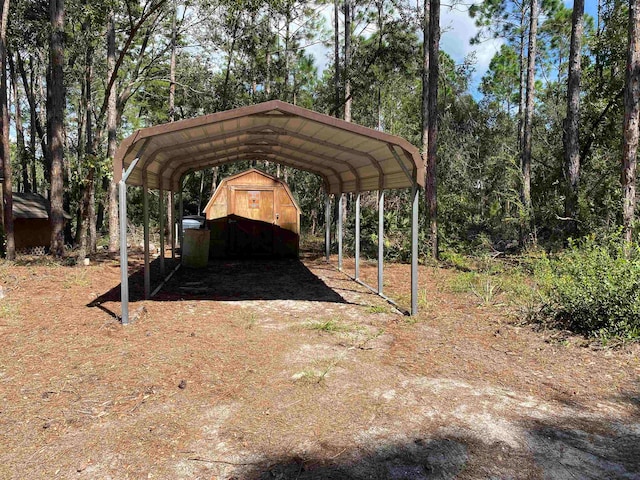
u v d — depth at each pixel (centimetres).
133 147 592
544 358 472
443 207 1552
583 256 696
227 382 404
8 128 1240
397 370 440
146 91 2445
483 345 520
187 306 709
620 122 1454
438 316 661
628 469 273
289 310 701
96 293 788
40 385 390
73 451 289
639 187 1166
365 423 332
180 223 1295
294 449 296
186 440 305
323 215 2505
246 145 938
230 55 2072
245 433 315
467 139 2342
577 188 1218
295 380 411
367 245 1611
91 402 359
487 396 380
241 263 1270
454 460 283
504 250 1548
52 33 1269
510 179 1756
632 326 512
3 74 1213
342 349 505
